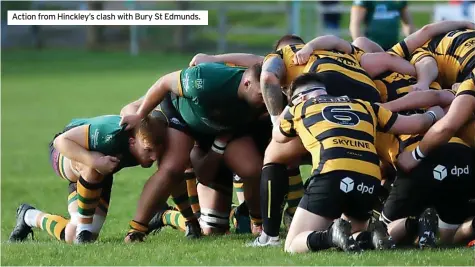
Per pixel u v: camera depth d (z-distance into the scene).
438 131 25.00
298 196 30.34
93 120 29.44
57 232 30.30
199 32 130.12
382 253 23.53
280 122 25.77
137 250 26.30
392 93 28.19
